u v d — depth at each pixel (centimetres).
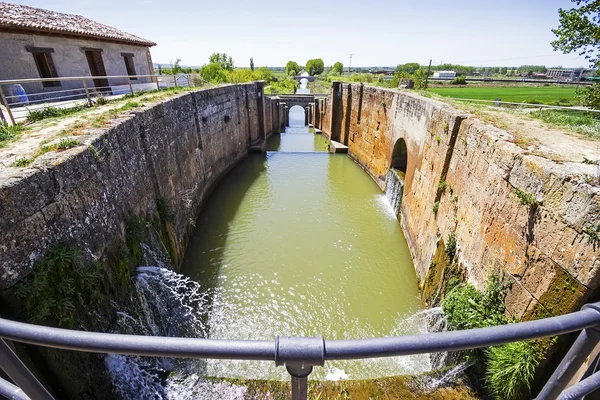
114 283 636
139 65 2217
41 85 1518
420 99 1301
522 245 548
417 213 1195
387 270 1148
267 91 5034
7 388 154
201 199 1537
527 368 475
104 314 574
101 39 1798
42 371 444
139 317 710
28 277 432
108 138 699
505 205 607
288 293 1041
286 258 1209
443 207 940
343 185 1950
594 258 412
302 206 1644
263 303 999
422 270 1042
